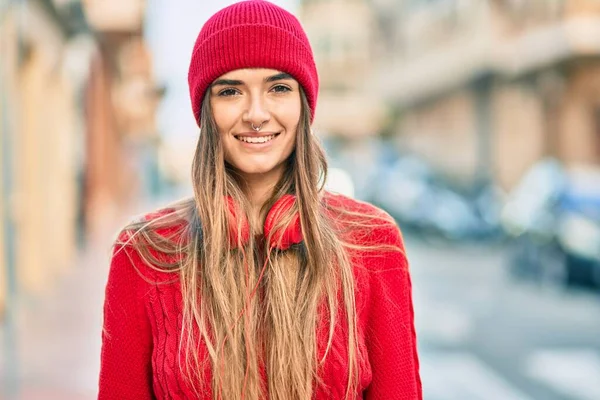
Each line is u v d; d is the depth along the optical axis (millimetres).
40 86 9438
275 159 1674
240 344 1588
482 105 24094
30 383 5152
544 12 20000
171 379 1565
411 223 17781
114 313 1661
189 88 1736
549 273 10633
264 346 1603
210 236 1623
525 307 9141
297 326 1580
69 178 12383
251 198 1755
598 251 9992
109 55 21094
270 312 1607
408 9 30938
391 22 33844
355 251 1679
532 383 5703
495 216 17328
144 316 1654
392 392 1670
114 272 1671
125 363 1659
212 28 1641
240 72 1622
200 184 1656
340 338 1605
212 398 1555
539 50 20062
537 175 12109
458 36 25469
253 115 1620
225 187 1654
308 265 1621
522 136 22031
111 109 24922
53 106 11000
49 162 10617
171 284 1630
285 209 1641
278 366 1566
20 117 8969
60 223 11438
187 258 1625
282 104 1653
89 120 16453
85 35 13109
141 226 1690
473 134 24797
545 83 20469
